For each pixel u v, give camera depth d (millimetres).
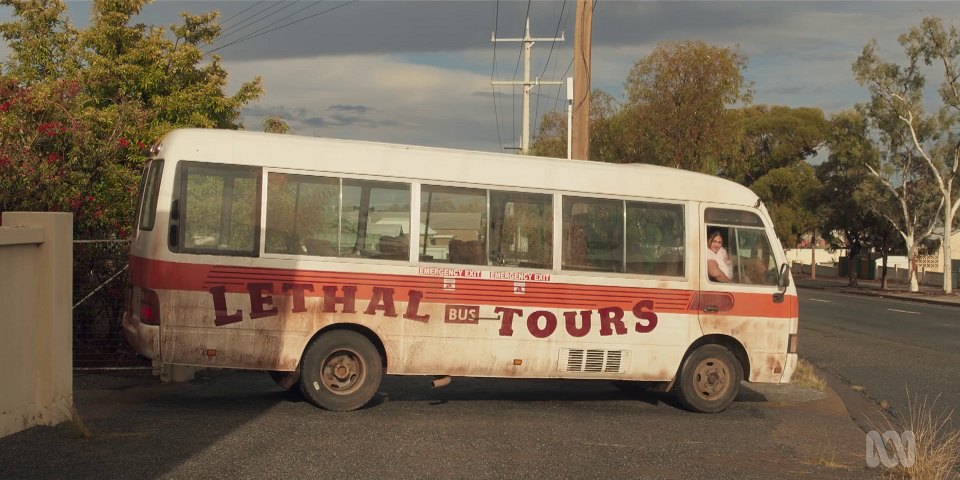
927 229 46938
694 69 25219
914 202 47562
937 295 43969
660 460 8023
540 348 10086
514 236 10062
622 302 10406
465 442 8281
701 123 25172
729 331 10844
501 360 9961
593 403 11125
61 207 11914
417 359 9695
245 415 9070
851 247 53438
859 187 48844
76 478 6477
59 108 13992
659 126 25297
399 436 8383
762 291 10977
